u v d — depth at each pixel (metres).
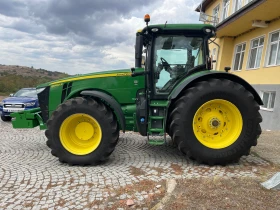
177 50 4.67
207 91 4.07
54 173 4.02
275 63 10.30
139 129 4.46
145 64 4.64
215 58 15.82
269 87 10.27
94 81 4.77
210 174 3.85
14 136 6.93
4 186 3.53
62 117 4.36
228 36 14.65
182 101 4.12
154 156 4.84
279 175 3.22
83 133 4.54
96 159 4.34
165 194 3.12
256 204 2.71
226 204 2.72
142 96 4.61
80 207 2.95
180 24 4.44
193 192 3.02
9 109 9.77
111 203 3.01
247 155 4.34
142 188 3.38
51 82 5.05
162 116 4.45
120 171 4.07
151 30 4.45
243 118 4.14
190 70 4.62
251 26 11.97
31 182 3.66
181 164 4.35
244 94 4.11
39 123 5.38
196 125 4.27
